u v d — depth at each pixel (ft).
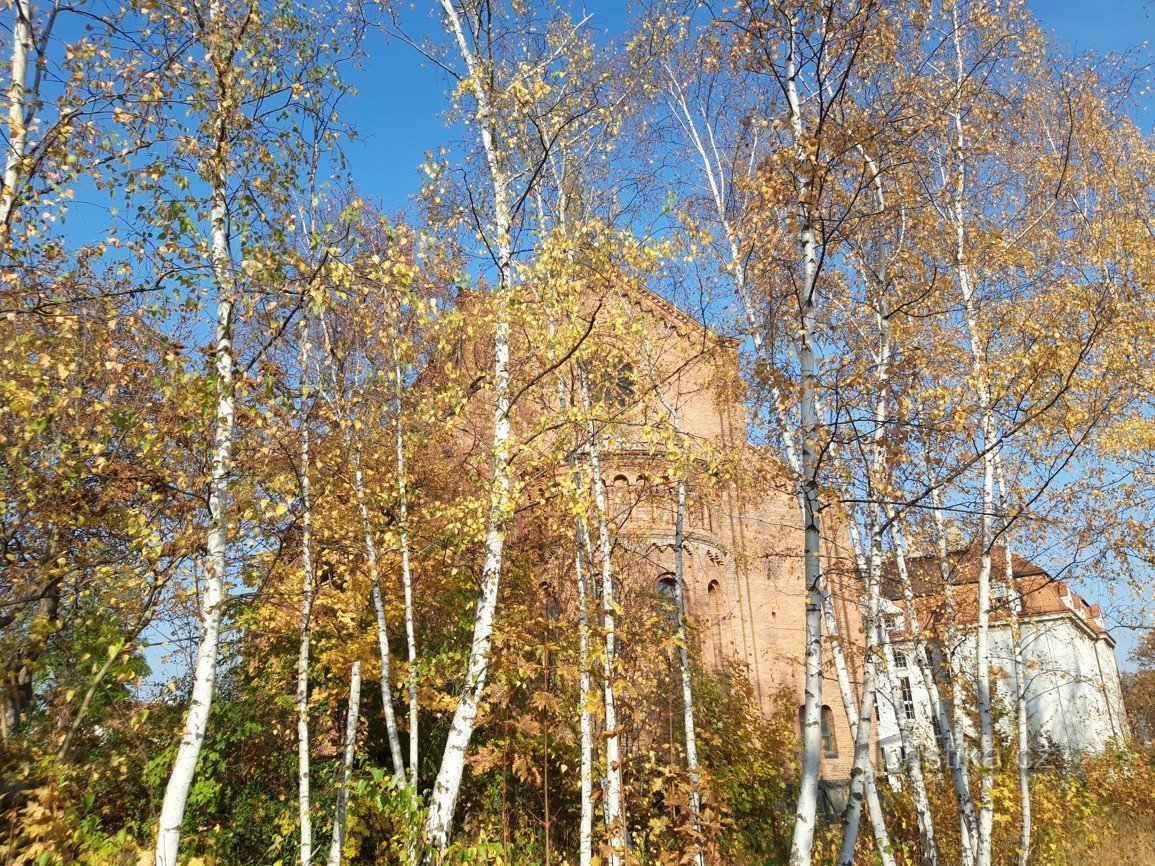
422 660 47.73
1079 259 52.47
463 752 35.29
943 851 49.14
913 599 44.91
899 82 41.75
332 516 42.37
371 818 43.73
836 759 87.61
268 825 49.16
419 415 42.80
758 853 56.29
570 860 48.42
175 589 33.99
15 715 39.09
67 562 36.91
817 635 29.35
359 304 36.68
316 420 41.47
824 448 30.96
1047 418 42.80
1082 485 47.34
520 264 40.27
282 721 52.65
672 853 39.37
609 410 42.80
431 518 45.85
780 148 34.55
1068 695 103.19
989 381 43.57
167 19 31.24
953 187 46.83
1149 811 68.69
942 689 52.70
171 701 45.98
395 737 40.55
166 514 33.65
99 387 31.65
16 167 27.58
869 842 47.96
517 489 39.47
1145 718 135.13
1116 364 46.44
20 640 36.50
